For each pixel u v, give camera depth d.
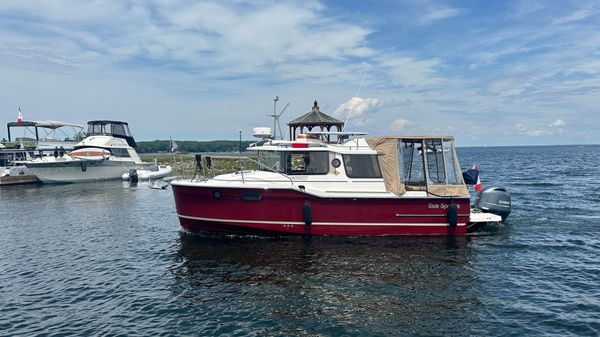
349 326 7.71
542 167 58.16
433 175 13.71
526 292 9.24
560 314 8.09
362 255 11.84
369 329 7.59
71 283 10.34
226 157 14.16
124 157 47.12
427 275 10.34
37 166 37.94
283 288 9.58
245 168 15.30
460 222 13.62
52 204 25.50
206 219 13.41
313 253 12.02
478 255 11.92
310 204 13.09
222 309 8.51
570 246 12.90
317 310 8.41
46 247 14.16
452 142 13.80
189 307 8.65
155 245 13.84
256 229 13.23
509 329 7.51
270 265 11.13
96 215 20.78
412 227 13.48
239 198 13.09
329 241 13.07
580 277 10.19
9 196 30.28
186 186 13.40
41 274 11.14
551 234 14.45
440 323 7.80
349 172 13.45
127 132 50.81
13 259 12.70
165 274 10.77
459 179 13.70
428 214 13.48
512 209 19.80
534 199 23.38
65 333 7.63
